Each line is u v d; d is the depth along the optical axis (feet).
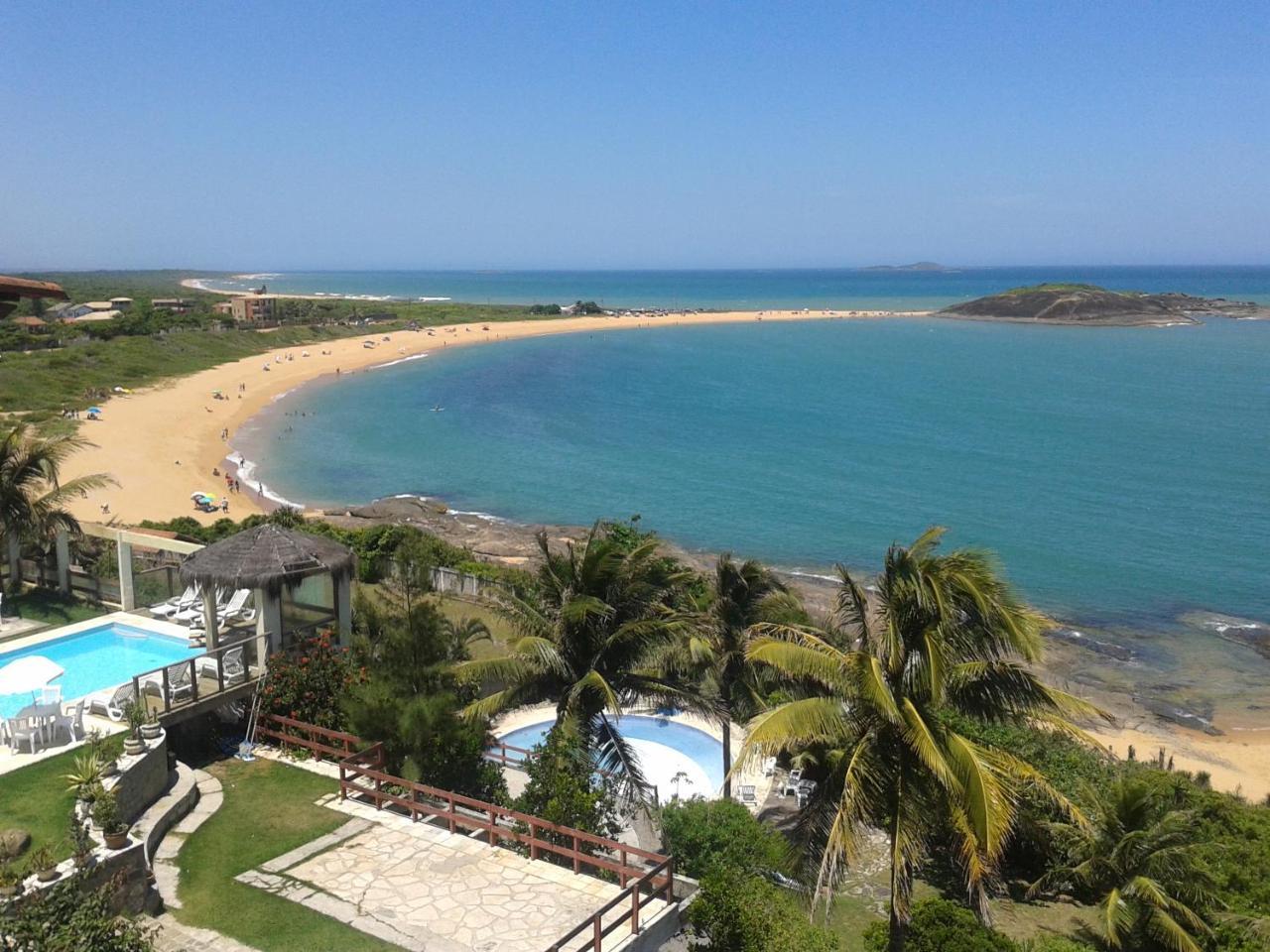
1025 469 254.88
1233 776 104.88
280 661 68.03
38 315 468.75
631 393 391.24
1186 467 257.14
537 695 66.74
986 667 46.16
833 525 200.44
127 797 50.90
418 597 114.73
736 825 63.62
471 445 280.31
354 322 584.81
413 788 55.16
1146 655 137.90
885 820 46.91
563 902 47.34
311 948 42.55
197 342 428.56
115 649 73.97
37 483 93.15
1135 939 61.00
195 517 182.19
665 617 68.90
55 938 34.60
